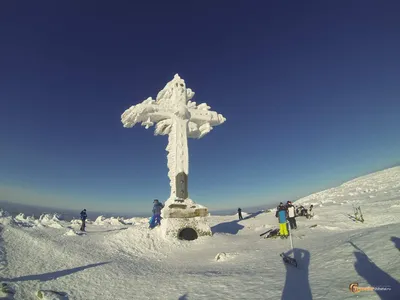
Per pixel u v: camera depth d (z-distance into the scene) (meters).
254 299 6.64
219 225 21.94
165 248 14.40
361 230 11.40
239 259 10.95
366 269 6.82
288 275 7.86
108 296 8.10
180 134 18.67
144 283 9.12
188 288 8.19
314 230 14.38
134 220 28.67
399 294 5.19
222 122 20.53
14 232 13.09
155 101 19.31
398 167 50.66
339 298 5.64
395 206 19.14
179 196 17.44
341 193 41.91
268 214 27.70
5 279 8.50
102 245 14.02
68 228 18.41
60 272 9.68
